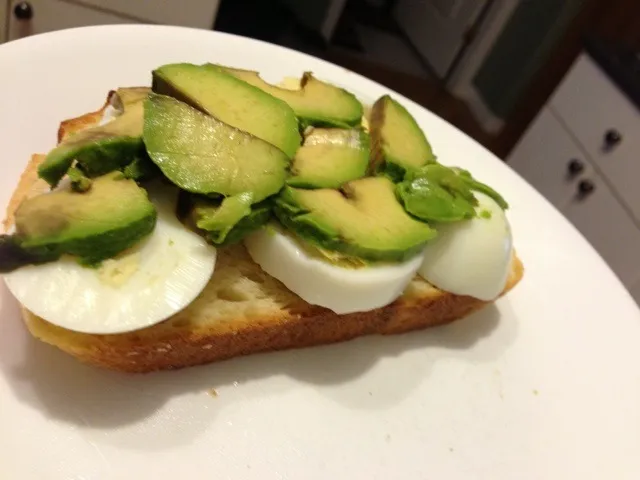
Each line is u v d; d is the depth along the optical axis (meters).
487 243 0.16
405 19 0.49
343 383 0.16
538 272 0.21
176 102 0.13
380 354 0.17
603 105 0.36
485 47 0.44
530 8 0.41
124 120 0.13
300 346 0.16
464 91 0.46
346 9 0.47
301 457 0.14
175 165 0.13
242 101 0.15
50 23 0.28
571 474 0.16
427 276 0.17
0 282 0.14
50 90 0.18
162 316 0.12
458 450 0.16
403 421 0.16
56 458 0.12
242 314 0.15
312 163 0.15
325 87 0.17
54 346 0.13
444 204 0.16
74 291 0.12
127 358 0.13
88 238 0.12
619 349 0.19
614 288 0.21
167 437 0.13
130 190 0.12
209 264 0.13
